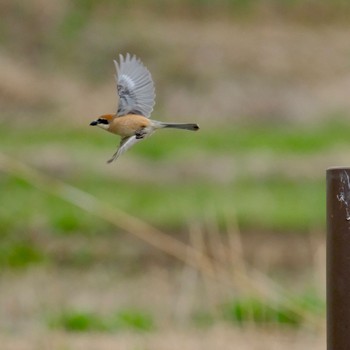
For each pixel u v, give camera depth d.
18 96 29.72
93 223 17.95
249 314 11.63
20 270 16.16
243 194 20.88
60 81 30.92
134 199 20.39
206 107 29.47
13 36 32.69
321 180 22.09
